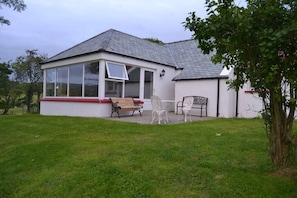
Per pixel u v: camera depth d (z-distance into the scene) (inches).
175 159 162.6
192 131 258.5
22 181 149.8
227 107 448.5
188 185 126.7
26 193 134.7
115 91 455.5
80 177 141.1
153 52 576.1
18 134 284.8
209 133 246.7
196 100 488.7
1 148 233.3
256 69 122.1
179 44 676.7
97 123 321.4
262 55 112.0
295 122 310.8
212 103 469.4
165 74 562.6
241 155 167.9
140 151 182.2
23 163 179.5
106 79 435.8
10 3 436.1
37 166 170.4
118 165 153.7
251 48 119.5
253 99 438.3
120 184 130.1
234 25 114.0
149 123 333.4
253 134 240.1
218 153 173.0
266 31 101.4
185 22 127.3
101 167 152.4
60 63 517.7
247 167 146.1
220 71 466.3
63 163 167.0
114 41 489.7
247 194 114.7
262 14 106.7
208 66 511.8
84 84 466.6
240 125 307.7
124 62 461.4
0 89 949.2
